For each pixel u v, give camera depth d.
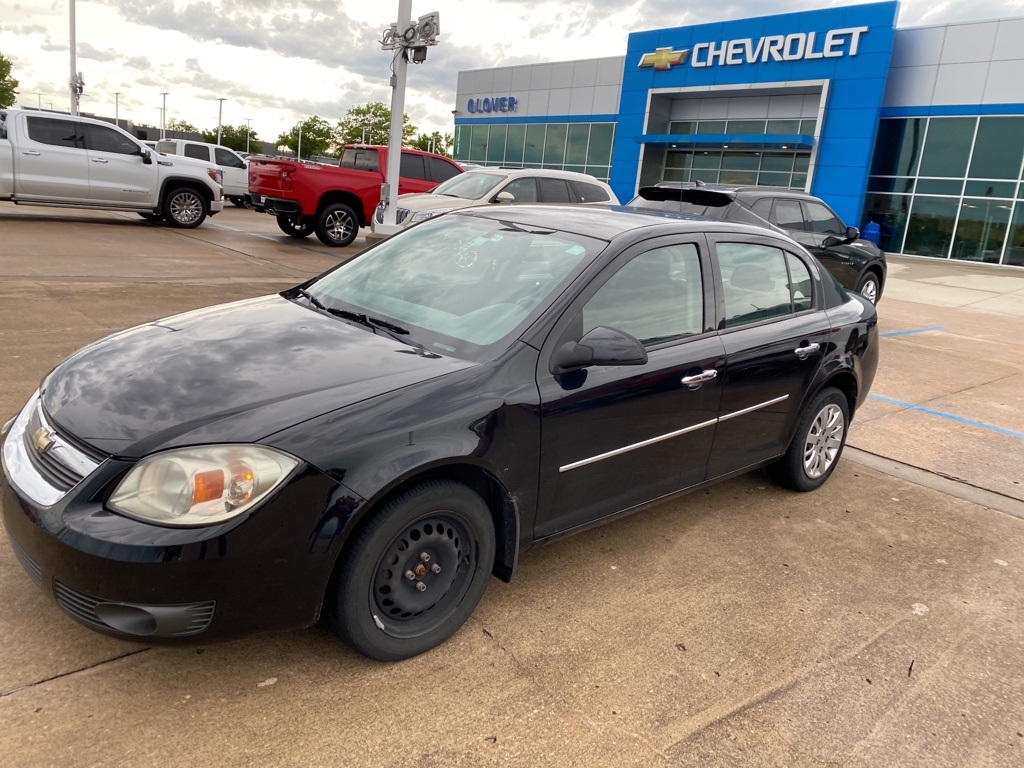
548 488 2.96
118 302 7.62
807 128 25.55
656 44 28.00
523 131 33.78
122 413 2.39
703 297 3.59
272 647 2.69
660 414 3.31
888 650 3.04
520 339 2.88
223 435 2.27
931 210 23.52
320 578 2.36
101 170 14.05
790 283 4.21
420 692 2.54
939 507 4.57
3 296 7.40
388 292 3.40
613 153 29.88
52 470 2.34
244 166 22.58
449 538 2.70
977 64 22.05
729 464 3.87
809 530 4.09
